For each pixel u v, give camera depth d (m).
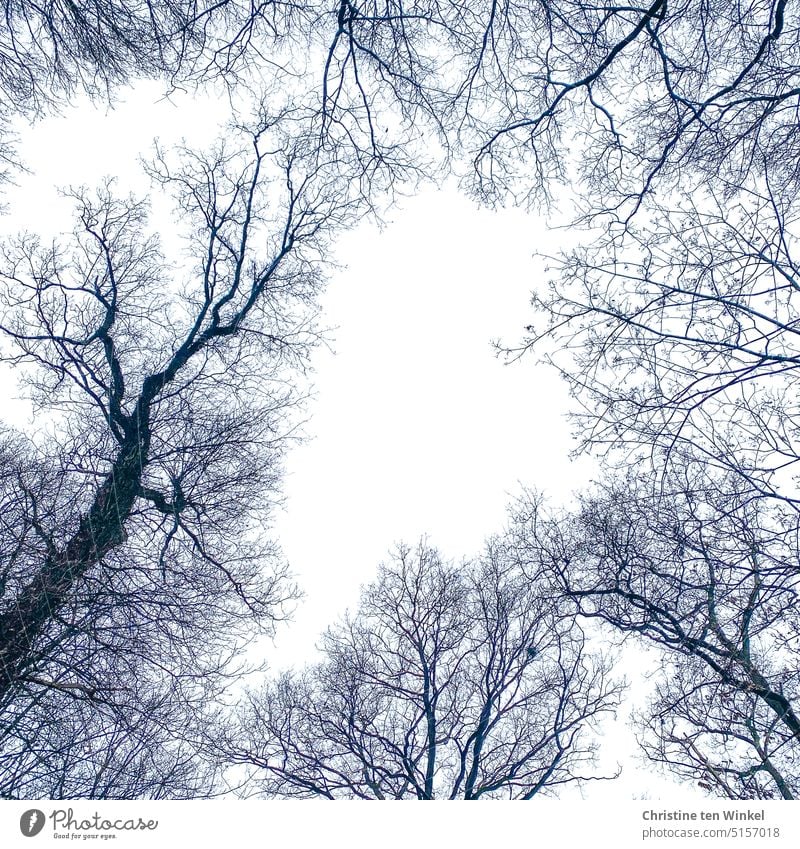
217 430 11.95
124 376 12.16
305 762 13.32
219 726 12.04
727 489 7.27
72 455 10.24
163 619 10.12
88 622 9.12
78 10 7.98
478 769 13.84
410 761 13.07
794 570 6.55
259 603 11.67
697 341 6.62
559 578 10.02
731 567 6.76
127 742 9.90
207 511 11.67
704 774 7.74
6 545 9.31
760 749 7.43
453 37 7.84
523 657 13.70
